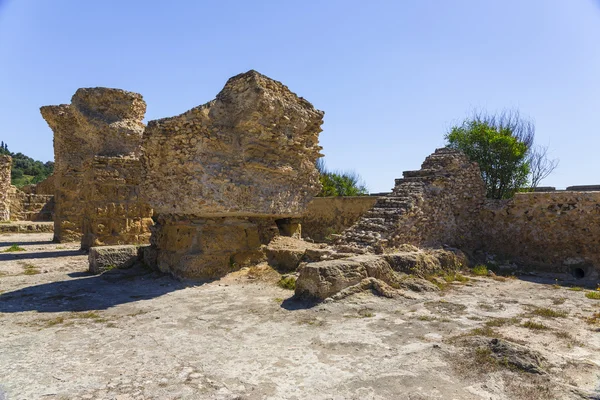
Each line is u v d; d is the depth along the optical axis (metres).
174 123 8.23
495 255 11.66
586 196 10.20
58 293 7.70
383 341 5.00
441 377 3.97
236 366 4.27
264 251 9.70
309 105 9.81
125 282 8.67
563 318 6.09
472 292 7.84
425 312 6.33
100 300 7.14
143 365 4.29
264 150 8.98
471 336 5.09
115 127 13.87
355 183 31.78
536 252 11.03
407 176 11.95
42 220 26.72
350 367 4.23
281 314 6.20
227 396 3.62
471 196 12.04
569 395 3.60
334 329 5.47
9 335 5.25
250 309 6.49
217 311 6.39
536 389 3.70
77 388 3.75
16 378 3.95
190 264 8.51
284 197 9.49
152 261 9.88
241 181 8.59
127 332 5.38
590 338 5.16
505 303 7.00
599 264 9.88
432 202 10.79
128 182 13.66
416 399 3.55
